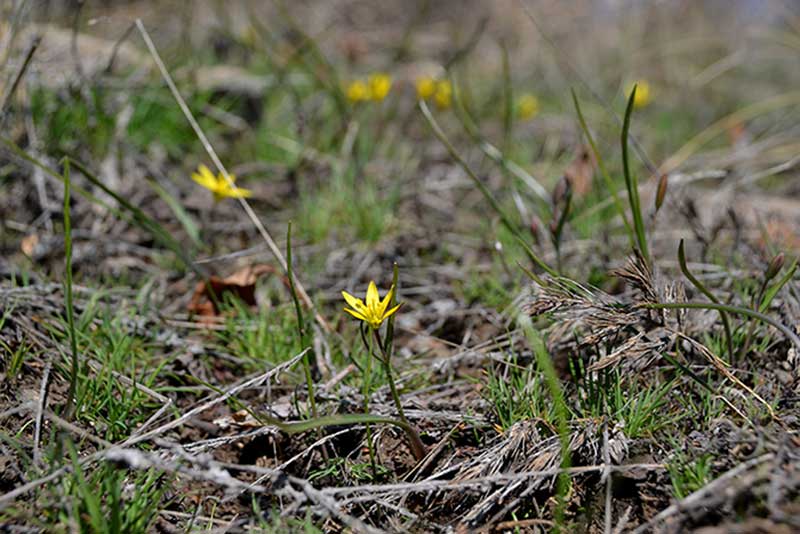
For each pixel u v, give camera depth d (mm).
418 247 982
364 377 845
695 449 789
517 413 824
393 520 792
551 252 949
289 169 1054
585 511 790
